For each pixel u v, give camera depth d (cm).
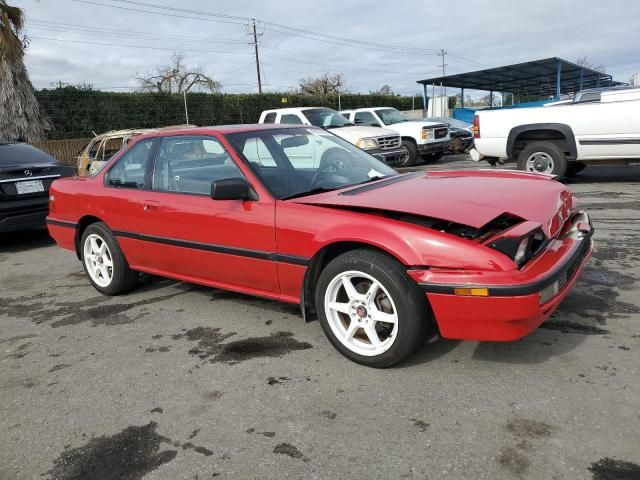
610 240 576
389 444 258
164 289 527
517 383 301
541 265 302
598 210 732
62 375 358
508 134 953
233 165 396
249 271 390
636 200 784
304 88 5103
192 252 426
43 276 622
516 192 359
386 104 3609
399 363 330
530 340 350
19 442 285
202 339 399
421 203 326
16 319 478
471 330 299
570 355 327
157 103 2355
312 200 361
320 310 347
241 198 372
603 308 392
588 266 491
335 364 343
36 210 774
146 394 324
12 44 1689
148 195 455
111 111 2227
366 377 323
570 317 380
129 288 518
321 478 239
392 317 318
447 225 316
